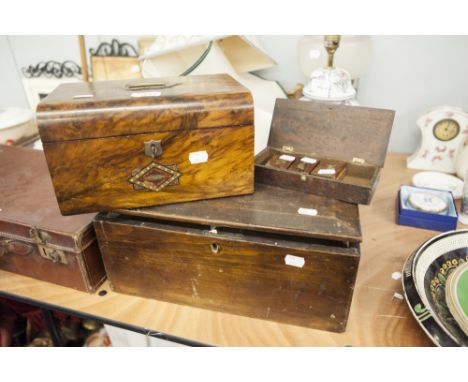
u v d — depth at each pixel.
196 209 0.79
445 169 1.27
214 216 0.76
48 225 0.85
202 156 0.77
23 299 0.89
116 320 0.82
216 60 1.11
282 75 1.44
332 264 0.70
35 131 1.52
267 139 1.05
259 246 0.72
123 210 0.80
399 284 0.87
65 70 1.67
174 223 0.79
